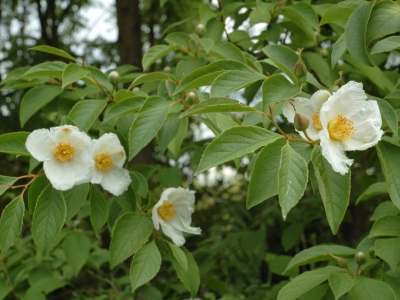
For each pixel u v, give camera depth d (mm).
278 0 3740
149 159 5156
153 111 2525
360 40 2152
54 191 2416
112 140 2691
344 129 1987
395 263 2480
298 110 2111
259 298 4238
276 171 1904
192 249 6637
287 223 4953
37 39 8969
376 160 4832
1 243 2299
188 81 2316
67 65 2771
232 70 2141
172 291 4539
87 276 4973
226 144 1884
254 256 6031
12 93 7492
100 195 2682
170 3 7973
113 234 2578
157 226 2662
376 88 4191
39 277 3906
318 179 1938
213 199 7504
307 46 3932
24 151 2492
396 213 2893
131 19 5910
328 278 2422
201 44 3150
